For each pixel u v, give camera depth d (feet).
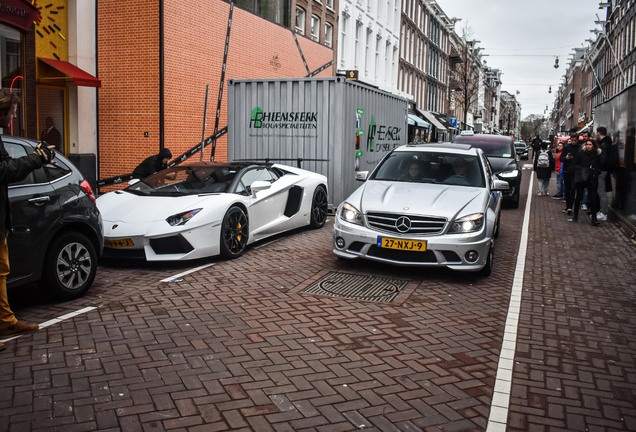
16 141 17.46
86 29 47.73
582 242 32.30
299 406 11.73
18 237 16.51
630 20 134.00
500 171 47.57
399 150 28.43
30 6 40.57
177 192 25.98
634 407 12.18
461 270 21.81
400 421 11.23
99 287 20.62
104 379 12.85
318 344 15.25
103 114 49.65
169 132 49.42
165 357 14.15
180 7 49.80
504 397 12.46
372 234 22.31
